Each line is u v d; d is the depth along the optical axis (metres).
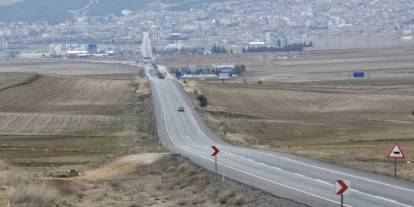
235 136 164.75
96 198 61.97
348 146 137.38
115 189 71.38
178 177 79.62
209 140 152.12
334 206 51.81
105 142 164.75
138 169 94.44
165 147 132.38
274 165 85.69
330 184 65.81
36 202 51.09
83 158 131.88
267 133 190.38
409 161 89.44
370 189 61.09
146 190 71.19
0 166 87.31
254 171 78.75
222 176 72.00
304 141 165.00
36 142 168.00
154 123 194.38
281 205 52.31
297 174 74.81
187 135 165.12
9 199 51.38
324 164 85.88
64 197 60.16
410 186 62.91
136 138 166.25
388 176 71.06
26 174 75.06
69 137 177.62
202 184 70.06
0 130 191.62
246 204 54.78
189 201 59.47
